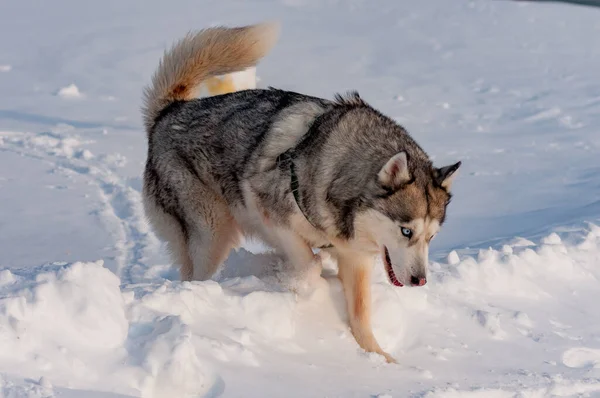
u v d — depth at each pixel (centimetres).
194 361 404
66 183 1062
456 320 593
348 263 554
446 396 454
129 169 1138
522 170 1191
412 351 546
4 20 2530
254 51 678
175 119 649
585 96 1745
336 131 548
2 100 1644
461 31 2514
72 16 2597
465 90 1819
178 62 673
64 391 353
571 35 2469
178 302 466
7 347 367
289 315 510
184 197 637
